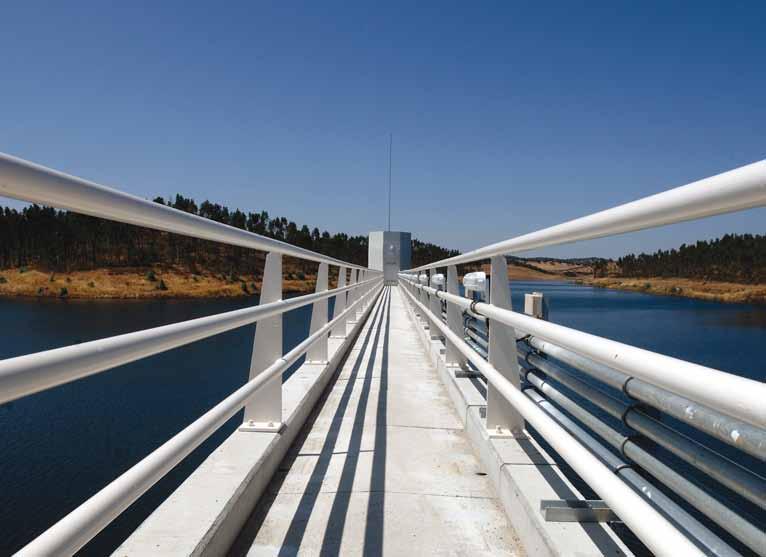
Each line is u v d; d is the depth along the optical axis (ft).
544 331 5.36
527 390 9.95
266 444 8.96
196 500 6.79
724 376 2.62
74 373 3.22
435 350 18.54
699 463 4.42
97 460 18.84
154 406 26.40
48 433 21.65
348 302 26.00
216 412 5.91
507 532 7.31
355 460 9.93
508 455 8.33
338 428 11.84
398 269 100.07
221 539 6.43
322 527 7.42
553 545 5.68
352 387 15.85
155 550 5.60
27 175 2.99
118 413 24.88
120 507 3.68
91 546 14.76
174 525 6.14
